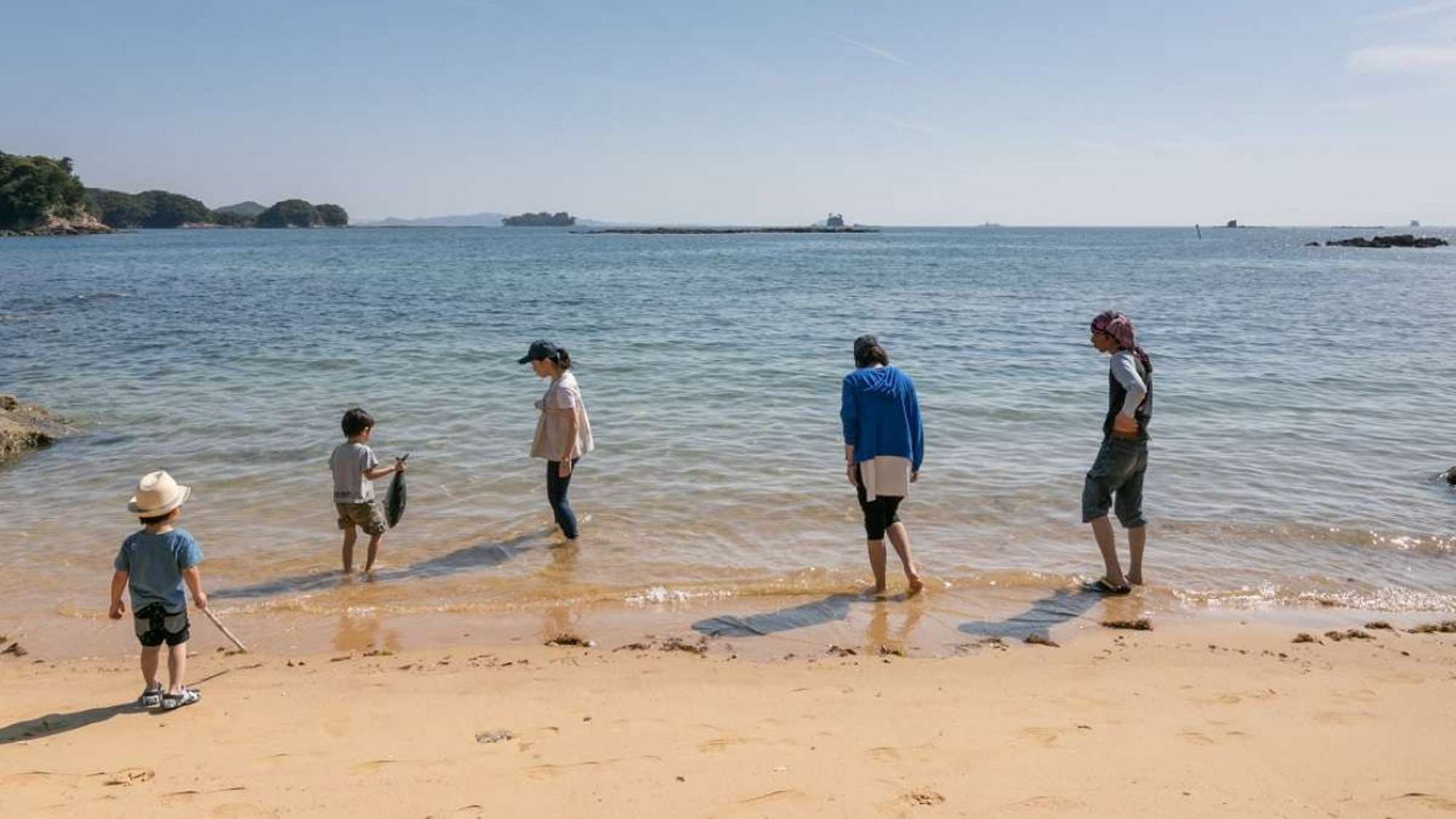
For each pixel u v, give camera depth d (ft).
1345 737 13.53
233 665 17.52
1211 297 109.91
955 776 12.19
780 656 18.10
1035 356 58.95
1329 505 28.30
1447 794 11.46
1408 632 19.45
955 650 18.47
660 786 11.98
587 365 54.29
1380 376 50.75
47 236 504.43
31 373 52.54
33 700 15.78
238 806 11.55
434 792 11.88
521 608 20.88
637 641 18.98
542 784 12.08
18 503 28.89
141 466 32.91
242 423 39.17
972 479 30.86
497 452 34.32
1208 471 31.81
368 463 22.72
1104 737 13.62
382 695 15.78
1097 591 22.07
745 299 104.68
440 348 61.21
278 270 170.09
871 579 22.82
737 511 27.81
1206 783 11.88
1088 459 33.27
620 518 27.22
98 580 22.61
